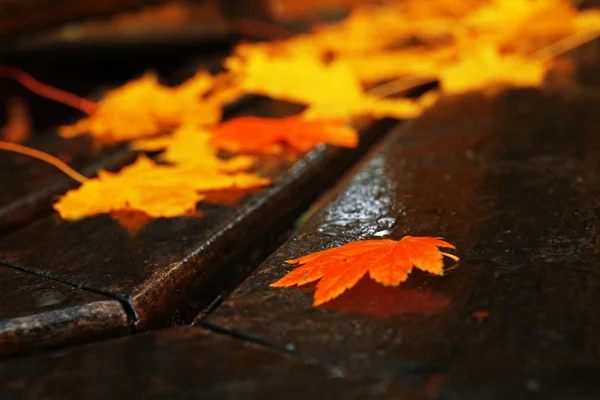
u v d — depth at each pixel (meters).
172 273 0.67
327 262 0.65
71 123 0.91
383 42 1.17
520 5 1.15
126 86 0.95
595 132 0.80
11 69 1.60
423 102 0.92
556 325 0.61
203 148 0.81
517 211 0.69
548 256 0.65
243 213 0.72
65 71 1.86
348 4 1.91
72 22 1.24
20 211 0.75
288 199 0.76
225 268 0.71
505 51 1.05
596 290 0.63
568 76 0.94
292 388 0.55
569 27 1.18
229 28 1.53
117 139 0.86
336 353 0.60
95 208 0.73
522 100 0.88
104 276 0.67
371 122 0.87
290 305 0.63
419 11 1.46
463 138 0.80
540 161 0.75
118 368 0.60
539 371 0.55
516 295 0.63
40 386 0.58
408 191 0.72
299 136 0.82
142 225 0.71
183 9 2.12
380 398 0.53
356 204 0.71
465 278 0.64
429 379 0.55
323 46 1.12
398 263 0.64
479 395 0.53
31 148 0.85
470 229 0.68
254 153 0.81
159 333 0.62
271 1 1.51
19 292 0.66
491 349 0.59
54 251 0.69
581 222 0.68
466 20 1.24
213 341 0.62
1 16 1.08
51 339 0.64
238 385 0.56
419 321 0.62
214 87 0.98
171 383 0.57
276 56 0.98
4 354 0.64
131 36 1.88
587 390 0.52
